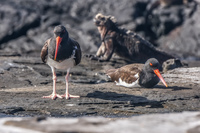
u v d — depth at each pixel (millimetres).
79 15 35406
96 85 12984
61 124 4805
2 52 19656
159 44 32719
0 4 33188
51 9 35125
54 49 10109
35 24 31891
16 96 11039
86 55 18906
